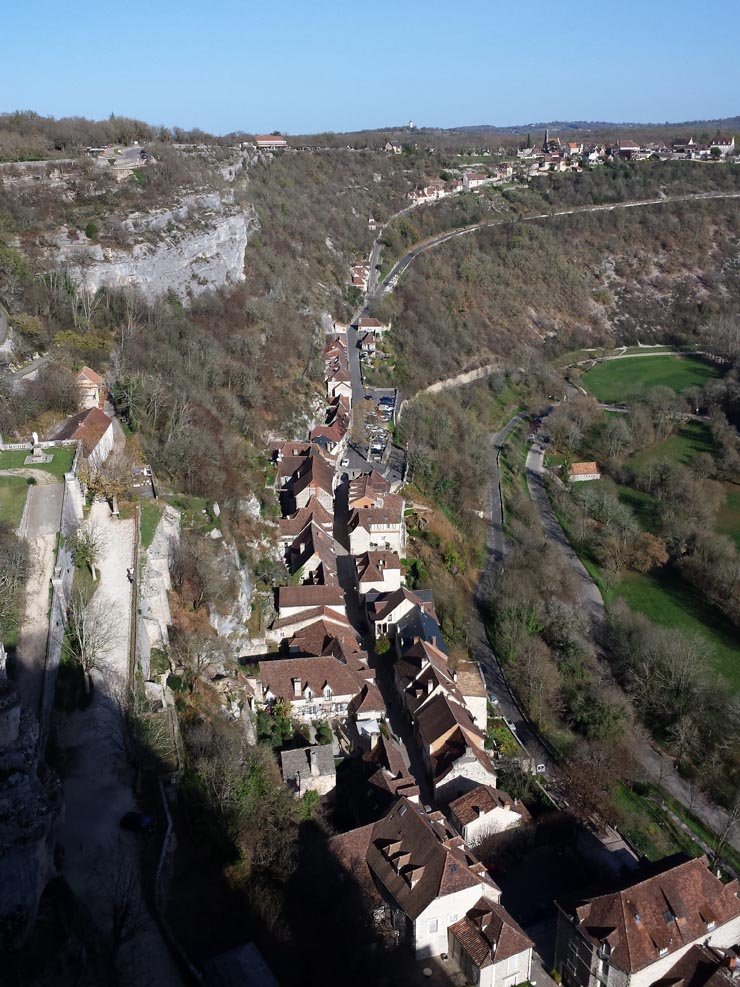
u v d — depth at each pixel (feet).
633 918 212.02
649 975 208.23
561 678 346.95
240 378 478.18
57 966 147.33
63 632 231.71
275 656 320.29
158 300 510.99
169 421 375.86
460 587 409.28
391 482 467.11
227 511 359.05
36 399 349.41
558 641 367.04
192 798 204.54
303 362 566.77
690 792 299.17
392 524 400.67
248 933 181.37
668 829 279.08
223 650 285.43
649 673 347.97
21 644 213.87
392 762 269.64
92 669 226.58
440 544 430.61
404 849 230.27
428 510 457.27
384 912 222.48
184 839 193.16
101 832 185.78
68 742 208.03
